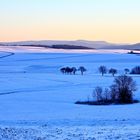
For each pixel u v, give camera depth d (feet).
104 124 117.08
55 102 257.34
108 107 222.69
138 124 114.11
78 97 289.33
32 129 101.50
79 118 150.00
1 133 93.66
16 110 206.18
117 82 278.46
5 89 369.09
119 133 87.51
